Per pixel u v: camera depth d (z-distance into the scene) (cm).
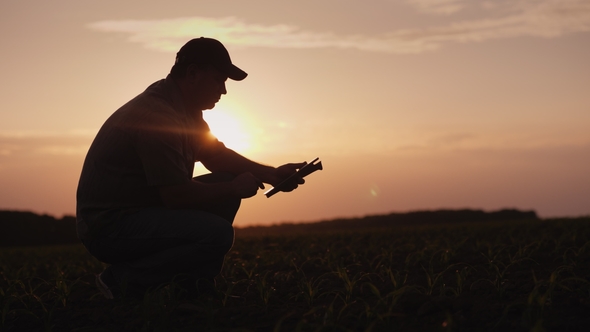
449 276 425
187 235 338
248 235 1173
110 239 347
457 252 598
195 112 384
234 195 346
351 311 302
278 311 313
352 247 716
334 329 252
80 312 333
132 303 344
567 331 246
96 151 345
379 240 845
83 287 451
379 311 286
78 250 988
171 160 333
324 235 1002
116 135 339
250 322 293
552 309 282
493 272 432
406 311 294
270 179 418
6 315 336
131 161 339
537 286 285
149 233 340
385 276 438
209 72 360
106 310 336
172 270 348
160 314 294
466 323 267
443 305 290
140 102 346
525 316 255
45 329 305
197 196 338
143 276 353
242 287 407
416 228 1132
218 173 391
